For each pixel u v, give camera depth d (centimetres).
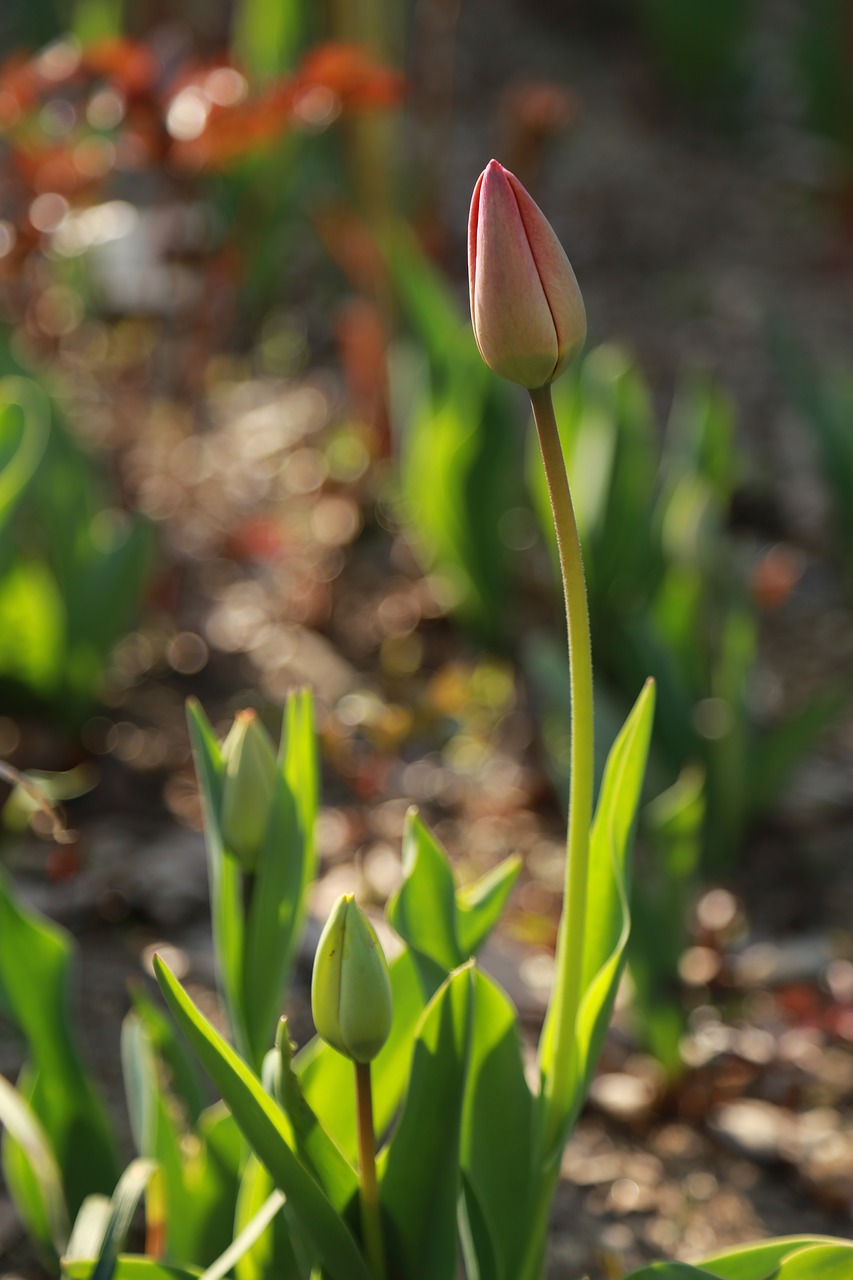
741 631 166
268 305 326
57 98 214
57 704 186
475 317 102
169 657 214
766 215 406
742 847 182
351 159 262
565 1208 133
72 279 288
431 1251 109
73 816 179
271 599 229
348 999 104
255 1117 106
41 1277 127
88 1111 122
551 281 101
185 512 248
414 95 343
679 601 175
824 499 267
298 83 210
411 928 112
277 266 321
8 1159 121
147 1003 124
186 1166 119
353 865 173
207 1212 119
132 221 239
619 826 110
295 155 285
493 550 206
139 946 158
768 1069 143
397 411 244
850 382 236
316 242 356
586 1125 139
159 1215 116
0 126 213
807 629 233
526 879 174
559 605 190
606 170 427
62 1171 123
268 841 113
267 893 113
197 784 188
